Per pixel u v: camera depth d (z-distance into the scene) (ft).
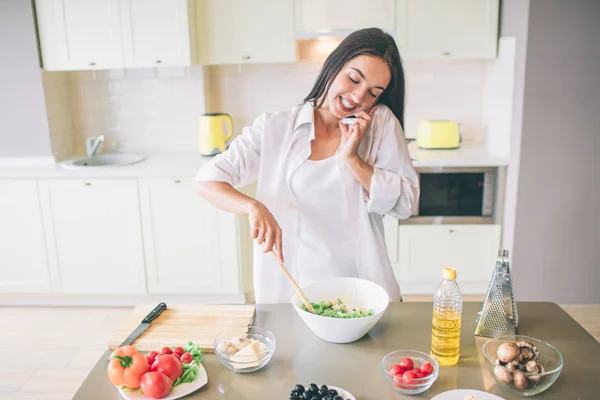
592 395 3.78
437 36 10.80
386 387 3.90
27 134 11.09
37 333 10.30
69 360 9.36
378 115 5.41
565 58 9.70
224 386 3.96
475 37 10.82
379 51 4.81
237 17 10.82
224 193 5.14
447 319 4.09
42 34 10.74
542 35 9.61
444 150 11.48
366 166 5.27
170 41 10.66
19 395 8.39
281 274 5.68
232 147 5.53
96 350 9.66
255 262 5.76
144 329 4.66
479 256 11.05
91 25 10.68
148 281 11.09
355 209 5.49
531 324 4.77
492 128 11.51
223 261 10.93
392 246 11.05
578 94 9.86
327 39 11.83
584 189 10.30
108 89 12.17
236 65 12.13
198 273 11.02
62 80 11.90
